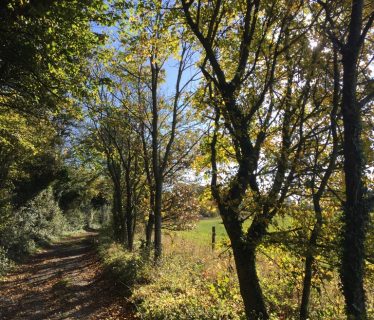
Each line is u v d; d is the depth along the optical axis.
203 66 8.16
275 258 7.96
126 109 19.81
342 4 6.66
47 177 32.09
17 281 16.92
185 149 21.16
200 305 9.01
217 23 7.98
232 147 8.27
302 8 7.31
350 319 5.38
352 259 5.61
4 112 17.42
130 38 10.90
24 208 29.09
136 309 10.04
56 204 42.62
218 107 7.70
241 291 7.60
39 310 11.87
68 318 10.94
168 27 9.39
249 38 7.62
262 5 7.39
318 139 7.28
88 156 27.59
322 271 7.04
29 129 20.33
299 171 6.78
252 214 7.02
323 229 6.43
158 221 16.72
